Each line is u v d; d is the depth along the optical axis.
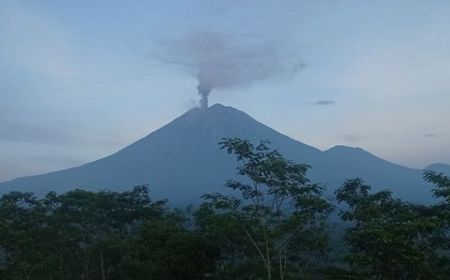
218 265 36.97
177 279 33.50
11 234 30.72
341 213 28.06
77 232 34.78
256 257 32.66
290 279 29.47
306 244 30.73
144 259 33.09
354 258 21.88
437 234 24.03
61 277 32.06
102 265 34.09
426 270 22.11
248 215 28.58
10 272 30.00
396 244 21.16
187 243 33.44
